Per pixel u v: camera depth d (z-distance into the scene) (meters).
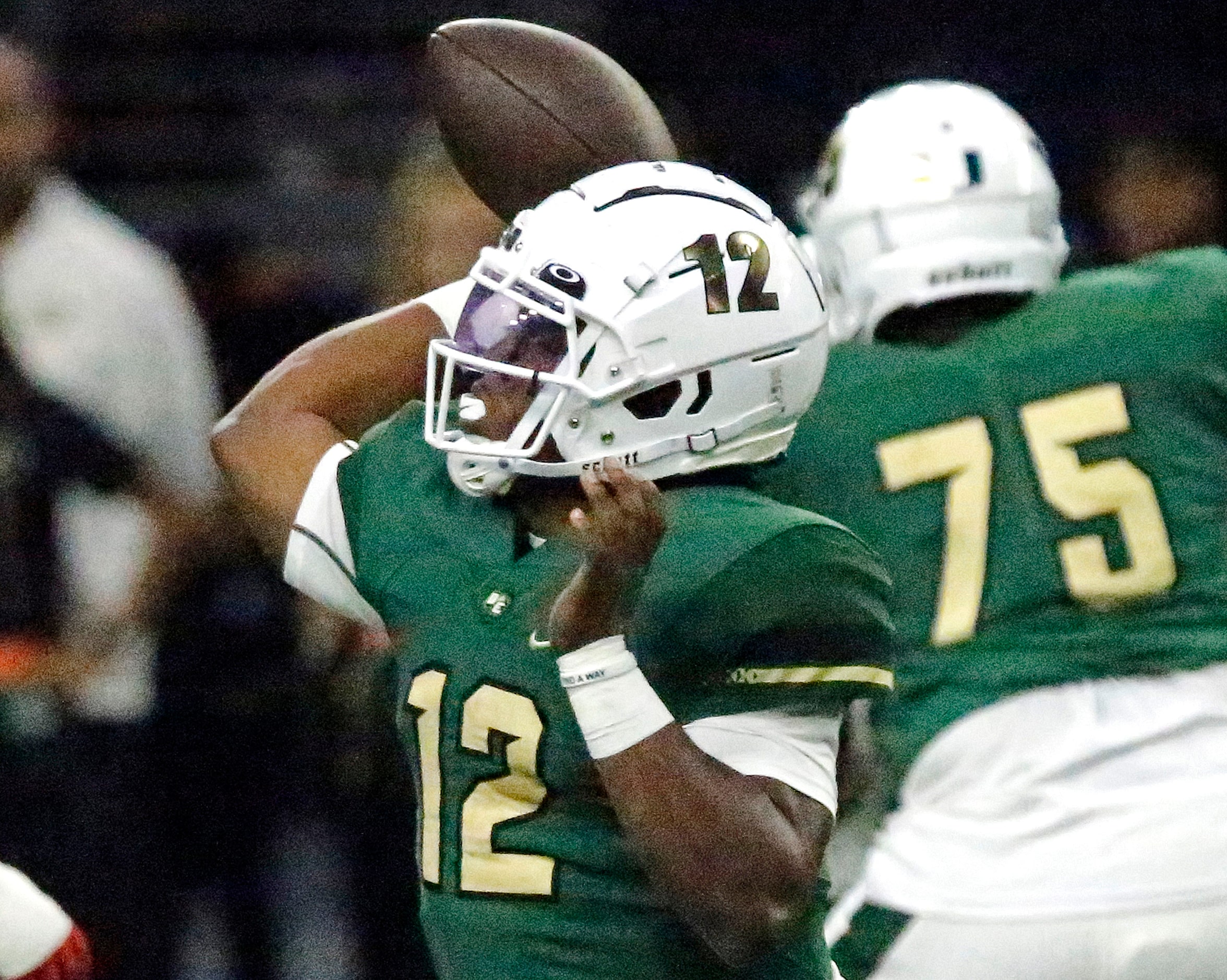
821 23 26.70
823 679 7.26
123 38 26.05
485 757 7.48
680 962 7.31
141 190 25.38
